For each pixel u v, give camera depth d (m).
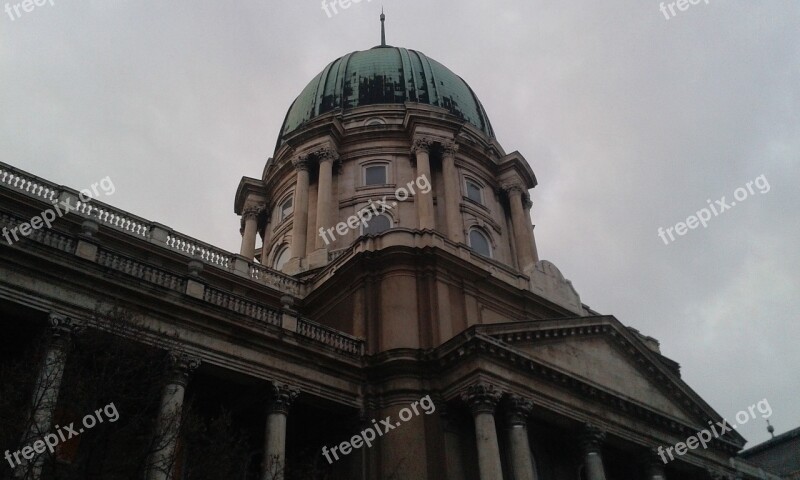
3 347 23.61
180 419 19.84
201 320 25.28
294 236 43.97
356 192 46.62
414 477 25.64
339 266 33.97
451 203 44.84
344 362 28.45
